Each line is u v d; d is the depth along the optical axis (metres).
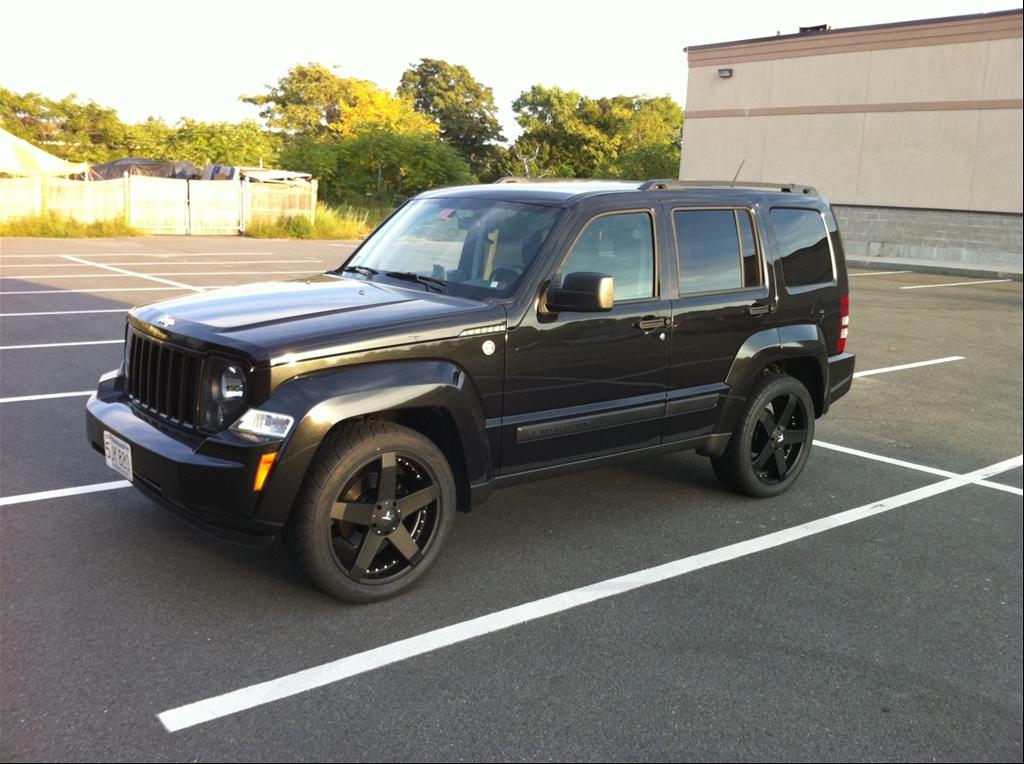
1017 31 23.58
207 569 4.20
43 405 6.94
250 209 28.64
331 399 3.65
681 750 2.98
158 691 3.17
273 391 3.59
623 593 4.17
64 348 9.07
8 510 4.80
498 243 4.57
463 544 4.68
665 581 4.32
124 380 4.49
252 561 4.31
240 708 3.09
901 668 3.59
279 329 3.76
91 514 4.80
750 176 29.98
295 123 65.81
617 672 3.45
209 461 3.58
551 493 5.58
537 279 4.33
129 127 46.69
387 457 3.86
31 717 2.97
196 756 2.82
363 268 4.96
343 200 39.34
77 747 2.83
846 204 27.67
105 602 3.82
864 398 8.78
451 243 4.76
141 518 4.77
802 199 5.83
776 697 3.33
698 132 31.27
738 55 29.66
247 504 3.55
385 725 3.04
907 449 7.00
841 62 27.22
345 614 3.83
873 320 14.02
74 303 11.99
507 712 3.15
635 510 5.32
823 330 5.84
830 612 4.07
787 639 3.79
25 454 5.74
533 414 4.38
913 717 3.24
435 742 2.96
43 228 24.17
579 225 4.53
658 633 3.79
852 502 5.66
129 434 3.90
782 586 4.33
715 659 3.59
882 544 4.95
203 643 3.52
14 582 3.96
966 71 24.67
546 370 4.37
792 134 28.69
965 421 7.98
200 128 38.56
